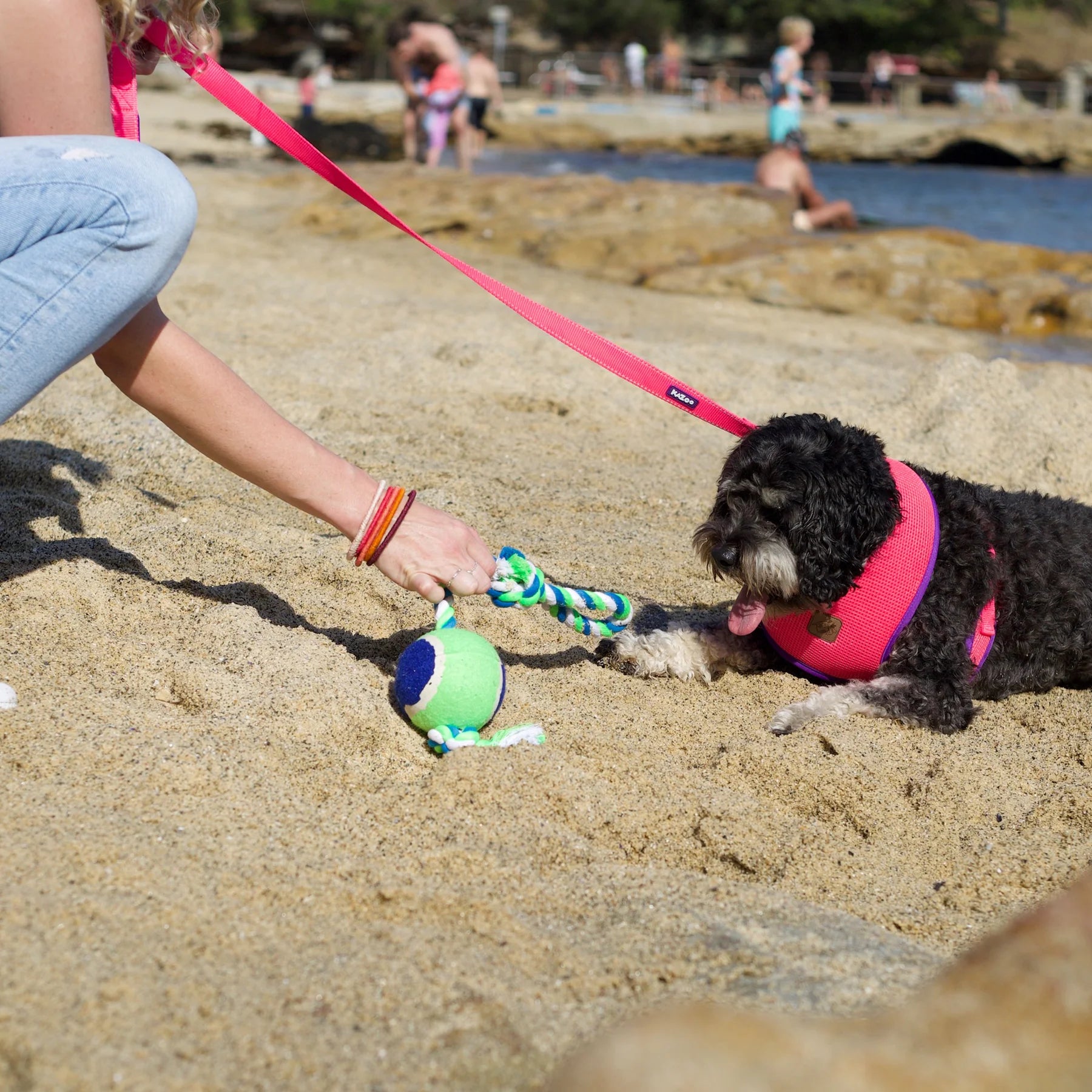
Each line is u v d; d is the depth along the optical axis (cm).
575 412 686
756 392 740
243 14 4966
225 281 974
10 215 255
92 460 512
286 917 226
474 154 2630
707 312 1058
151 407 290
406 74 2209
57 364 265
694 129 3566
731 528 373
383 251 1240
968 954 175
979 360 757
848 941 237
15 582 360
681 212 1371
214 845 246
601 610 375
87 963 203
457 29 5416
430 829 268
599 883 252
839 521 364
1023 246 1248
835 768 324
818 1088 151
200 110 2936
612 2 5828
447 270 1142
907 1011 168
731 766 323
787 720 359
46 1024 188
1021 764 342
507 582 334
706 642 399
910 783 325
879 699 367
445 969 214
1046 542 404
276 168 2114
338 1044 192
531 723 331
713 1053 157
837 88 5475
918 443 658
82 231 258
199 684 315
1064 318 1112
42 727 281
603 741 324
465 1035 197
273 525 455
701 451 637
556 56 5553
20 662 314
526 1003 207
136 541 422
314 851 250
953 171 3406
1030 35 6178
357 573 416
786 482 367
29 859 230
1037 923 169
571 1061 170
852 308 1138
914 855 290
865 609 376
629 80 4872
